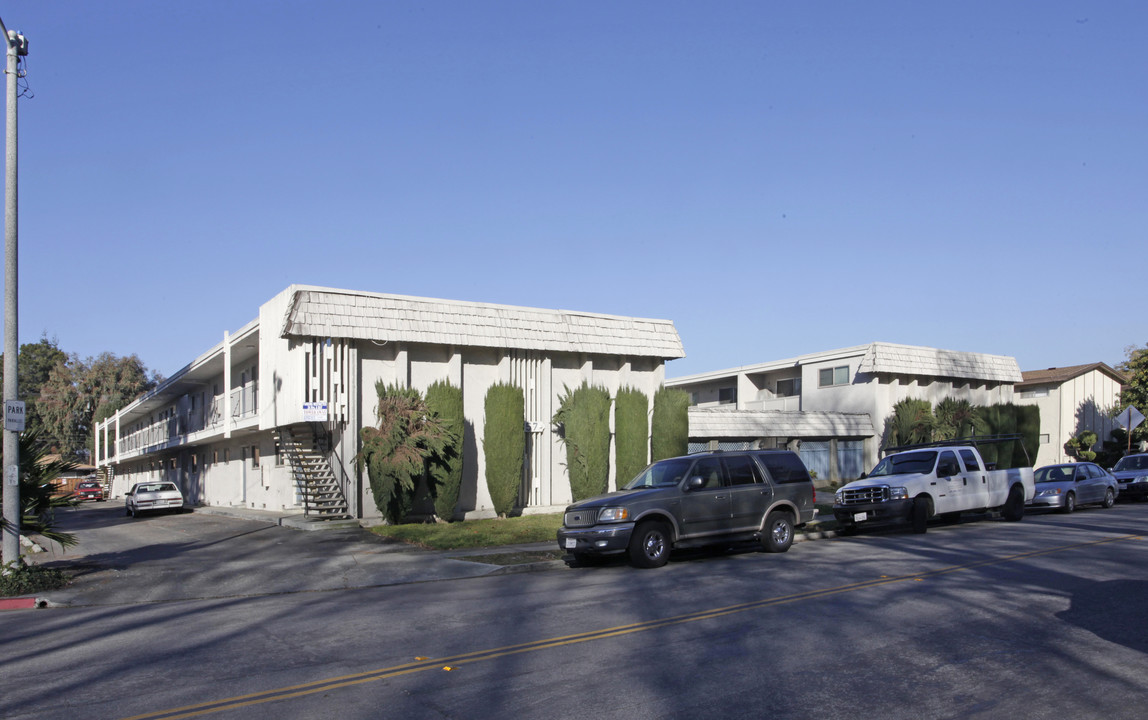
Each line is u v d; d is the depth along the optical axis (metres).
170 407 46.09
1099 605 9.80
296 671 7.56
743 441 33.09
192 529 23.94
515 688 6.85
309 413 21.73
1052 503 23.64
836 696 6.53
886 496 18.45
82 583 14.08
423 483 22.45
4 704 6.70
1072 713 6.09
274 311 24.64
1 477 14.24
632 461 26.02
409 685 7.01
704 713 6.15
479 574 14.57
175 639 9.25
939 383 38.72
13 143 13.92
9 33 13.91
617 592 11.58
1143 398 42.16
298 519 22.73
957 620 9.13
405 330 22.97
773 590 11.28
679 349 28.22
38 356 86.69
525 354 25.55
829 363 39.06
